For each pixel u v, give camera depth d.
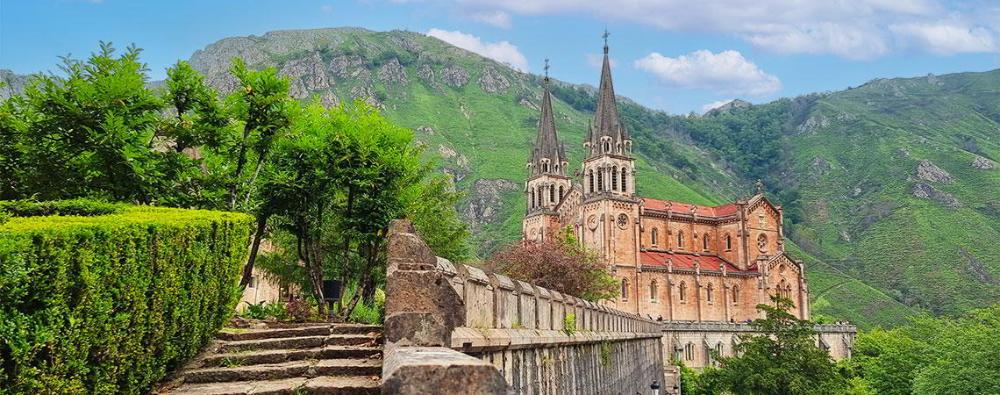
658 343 69.50
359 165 28.08
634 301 103.81
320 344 17.22
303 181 27.78
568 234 88.06
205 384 14.41
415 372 5.92
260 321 25.17
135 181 22.25
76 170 21.73
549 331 21.80
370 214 28.75
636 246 105.94
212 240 17.48
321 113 30.55
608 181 106.38
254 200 27.30
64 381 10.44
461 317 13.02
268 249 49.12
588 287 68.38
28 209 17.38
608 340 32.81
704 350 97.81
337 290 30.50
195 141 25.33
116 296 12.05
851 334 112.81
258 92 26.56
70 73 22.34
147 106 23.25
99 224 11.81
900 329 108.00
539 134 122.19
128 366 12.63
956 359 64.25
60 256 10.23
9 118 21.38
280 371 14.37
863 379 88.44
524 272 65.38
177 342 15.05
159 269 13.88
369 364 14.53
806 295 115.56
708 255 119.31
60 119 21.36
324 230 31.08
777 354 67.00
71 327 10.55
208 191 25.30
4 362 9.23
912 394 72.06
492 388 5.95
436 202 53.00
